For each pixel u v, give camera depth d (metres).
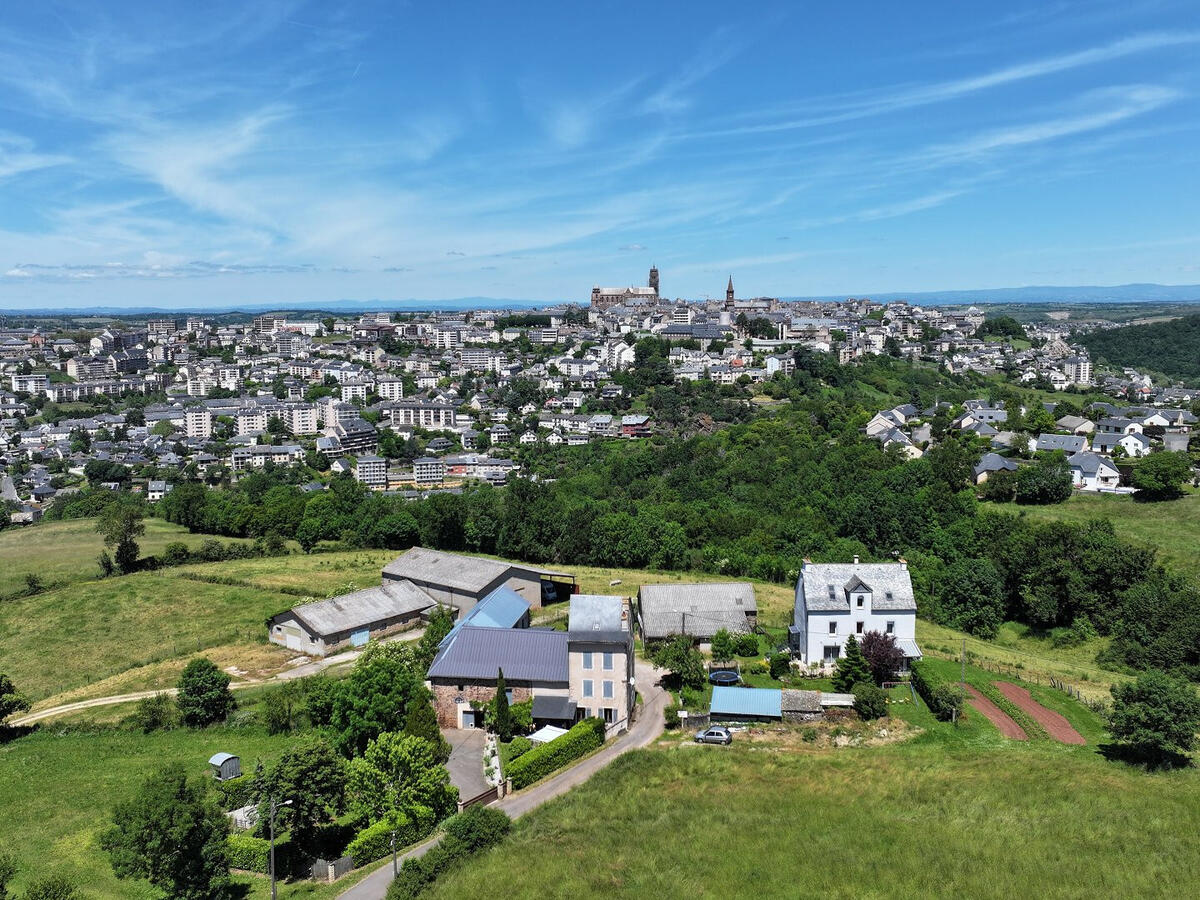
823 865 53.81
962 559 136.75
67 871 59.38
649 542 148.25
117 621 122.19
